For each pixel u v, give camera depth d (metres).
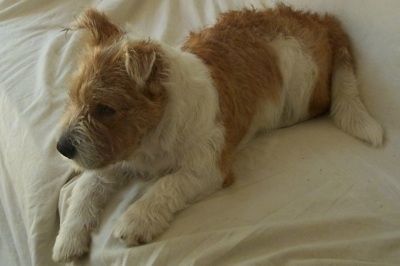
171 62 1.14
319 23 1.57
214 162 1.22
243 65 1.40
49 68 1.63
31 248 1.21
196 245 1.02
